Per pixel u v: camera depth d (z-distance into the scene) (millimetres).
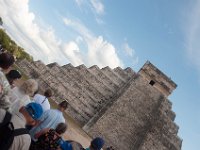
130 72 51562
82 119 42219
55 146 8195
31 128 9375
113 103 44469
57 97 42750
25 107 7051
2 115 6426
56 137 8359
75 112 42438
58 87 43250
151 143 42688
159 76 50500
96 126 41219
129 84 48406
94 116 42188
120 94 46000
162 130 44875
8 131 6289
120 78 48094
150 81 50594
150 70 50719
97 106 43875
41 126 9695
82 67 45500
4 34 59188
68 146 8711
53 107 35125
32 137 9391
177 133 45719
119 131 42250
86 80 44938
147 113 45812
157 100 48375
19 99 8609
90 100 43875
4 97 7016
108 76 47125
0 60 8430
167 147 43406
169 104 48875
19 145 6309
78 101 43281
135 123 43875
